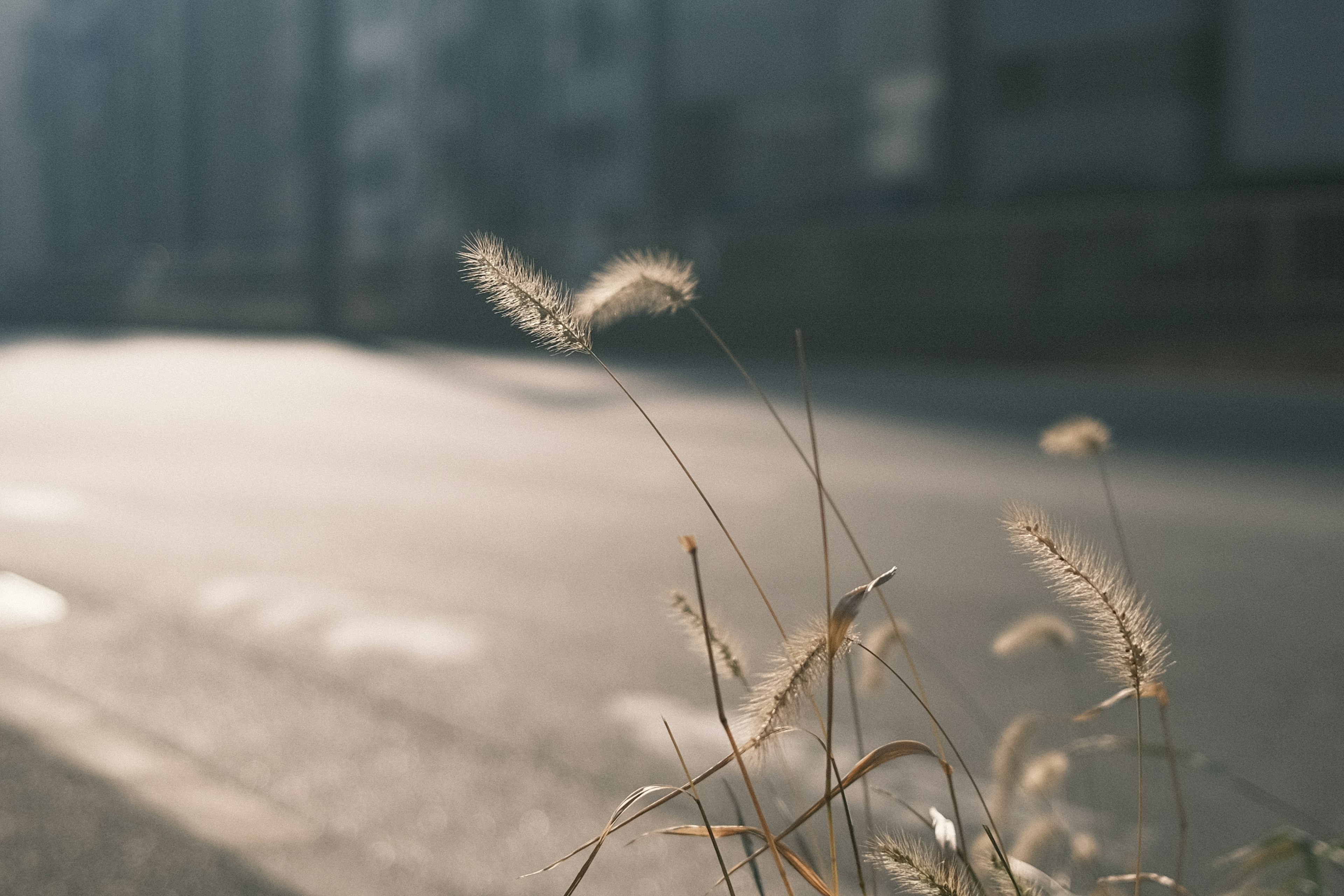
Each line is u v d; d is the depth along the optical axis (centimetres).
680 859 256
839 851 238
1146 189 2589
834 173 3134
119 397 1394
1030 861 163
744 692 378
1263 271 1728
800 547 611
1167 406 1129
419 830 273
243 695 371
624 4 3756
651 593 515
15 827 260
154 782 291
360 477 834
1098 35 2633
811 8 3142
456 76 4247
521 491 779
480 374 1694
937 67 2912
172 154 5531
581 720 354
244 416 1202
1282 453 868
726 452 939
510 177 4041
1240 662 410
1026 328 1864
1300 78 2352
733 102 3334
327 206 3269
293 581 533
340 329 3169
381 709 362
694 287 121
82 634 441
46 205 6184
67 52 6044
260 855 253
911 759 318
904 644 127
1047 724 346
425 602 500
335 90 3312
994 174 2806
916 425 1065
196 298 4084
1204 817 285
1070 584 104
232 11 5241
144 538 625
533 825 278
